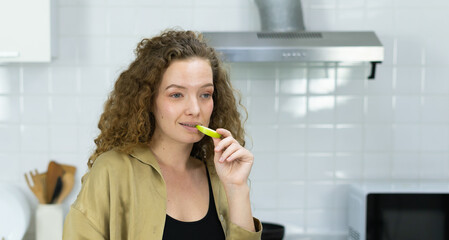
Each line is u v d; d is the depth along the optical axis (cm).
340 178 257
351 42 220
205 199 129
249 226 129
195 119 120
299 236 256
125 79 128
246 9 250
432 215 224
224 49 211
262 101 253
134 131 123
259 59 213
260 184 255
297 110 254
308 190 256
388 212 224
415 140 257
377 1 252
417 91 255
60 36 248
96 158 127
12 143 250
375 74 254
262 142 254
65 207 251
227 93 139
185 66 119
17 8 220
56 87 249
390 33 253
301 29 232
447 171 258
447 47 254
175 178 127
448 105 256
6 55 220
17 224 234
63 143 251
